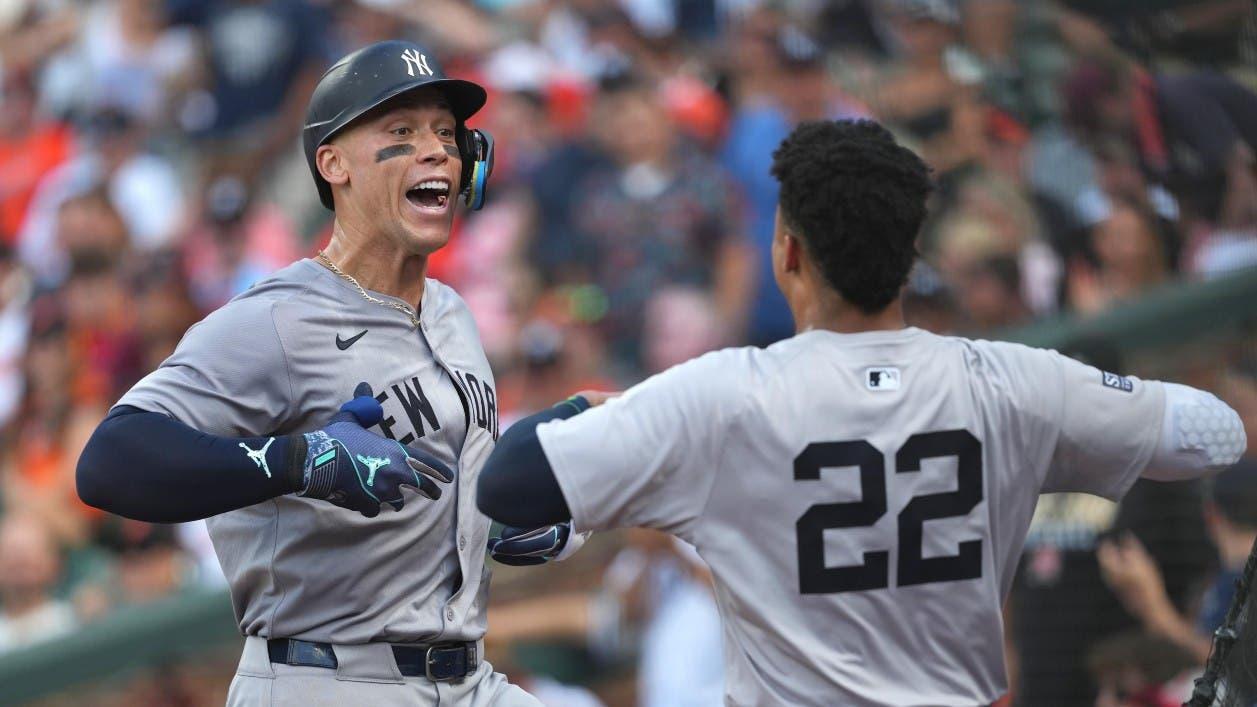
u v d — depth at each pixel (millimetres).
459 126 10523
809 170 8383
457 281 26250
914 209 8352
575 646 20234
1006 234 22078
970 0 23516
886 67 25109
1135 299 19516
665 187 25625
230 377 9492
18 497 25375
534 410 23938
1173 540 15711
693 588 19750
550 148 26828
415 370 10133
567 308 25281
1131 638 15625
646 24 27578
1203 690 8727
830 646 8125
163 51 30922
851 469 8133
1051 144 21859
